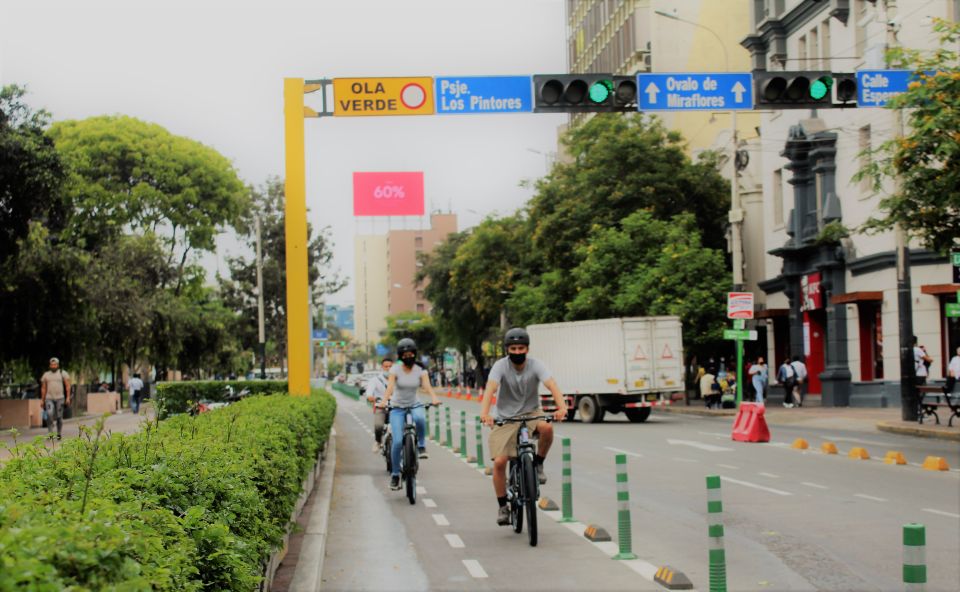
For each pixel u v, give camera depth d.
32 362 34.75
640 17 70.12
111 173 60.34
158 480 5.30
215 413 12.40
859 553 10.24
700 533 11.62
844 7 36.91
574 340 37.00
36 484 4.94
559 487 16.08
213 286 76.75
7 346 34.09
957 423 26.83
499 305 68.31
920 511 13.02
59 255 33.16
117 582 3.19
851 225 37.19
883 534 11.34
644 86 19.47
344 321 173.38
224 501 5.82
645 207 47.28
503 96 19.52
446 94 19.55
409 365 15.14
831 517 12.58
